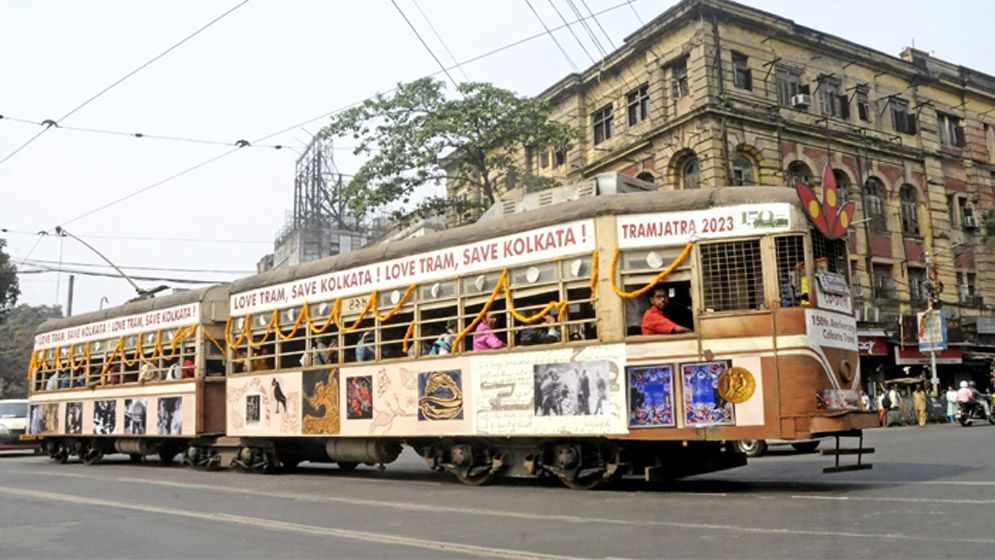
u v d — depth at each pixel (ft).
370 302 45.37
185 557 23.80
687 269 34.53
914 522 24.73
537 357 37.63
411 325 43.24
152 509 34.86
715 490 34.81
